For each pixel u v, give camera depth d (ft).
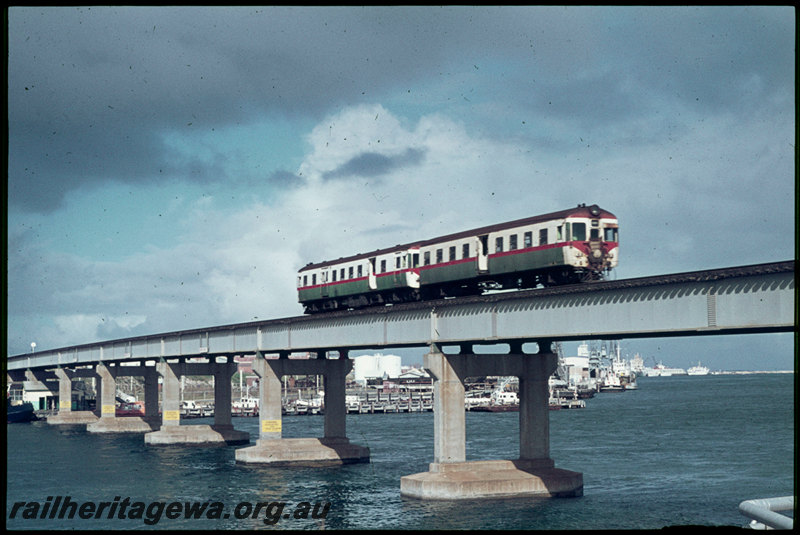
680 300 185.88
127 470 334.03
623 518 217.97
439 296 281.74
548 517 219.20
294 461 342.85
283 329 339.98
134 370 570.05
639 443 446.60
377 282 305.94
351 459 349.41
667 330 188.55
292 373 357.82
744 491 269.03
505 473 254.68
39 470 337.93
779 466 337.52
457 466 255.29
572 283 237.86
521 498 249.34
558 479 254.27
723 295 177.58
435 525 210.79
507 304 231.09
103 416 561.02
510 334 230.07
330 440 353.10
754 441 449.89
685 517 218.59
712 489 273.13
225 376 462.19
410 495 254.27
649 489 272.72
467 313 244.42
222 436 448.65
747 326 172.65
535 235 240.94
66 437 511.40
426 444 449.48
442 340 253.44
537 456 261.24
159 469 335.47
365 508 236.63
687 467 337.72
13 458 385.09
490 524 210.79
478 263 257.96
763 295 170.19
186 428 451.53
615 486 280.92
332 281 332.80
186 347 429.38
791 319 165.27
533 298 222.89
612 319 201.36
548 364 263.29
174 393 453.99
